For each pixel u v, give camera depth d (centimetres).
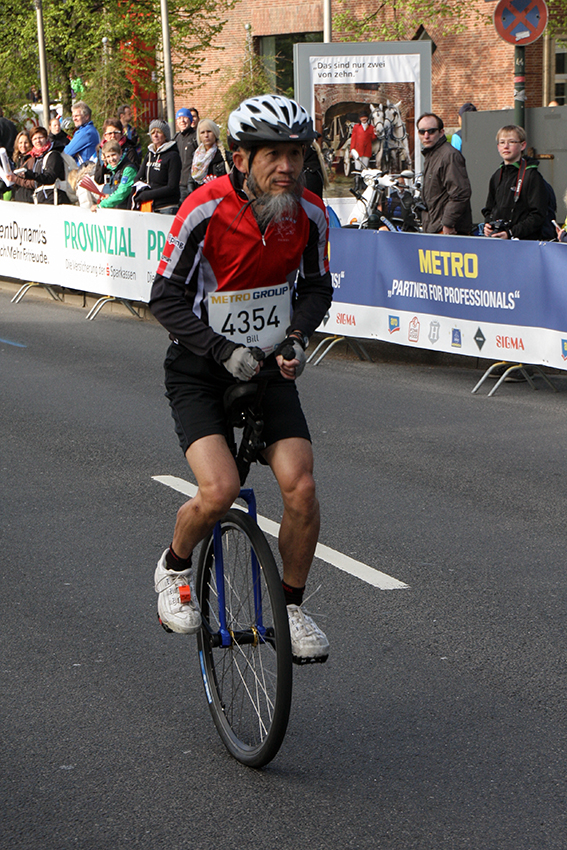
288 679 458
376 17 4022
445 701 549
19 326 1766
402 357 1468
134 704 548
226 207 466
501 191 1305
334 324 1477
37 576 718
